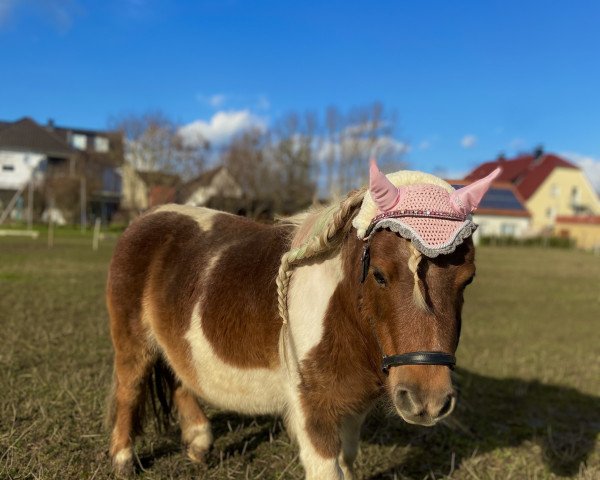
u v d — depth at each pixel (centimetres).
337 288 252
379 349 231
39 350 570
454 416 472
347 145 3512
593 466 394
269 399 290
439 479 363
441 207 214
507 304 1154
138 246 352
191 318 307
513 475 377
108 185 4716
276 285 274
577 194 5138
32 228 3397
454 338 210
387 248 213
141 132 3753
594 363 690
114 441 345
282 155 3403
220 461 362
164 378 372
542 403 530
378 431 428
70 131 5931
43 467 331
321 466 254
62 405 423
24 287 989
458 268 211
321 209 282
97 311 799
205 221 355
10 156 4784
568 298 1295
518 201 4881
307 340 256
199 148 3738
